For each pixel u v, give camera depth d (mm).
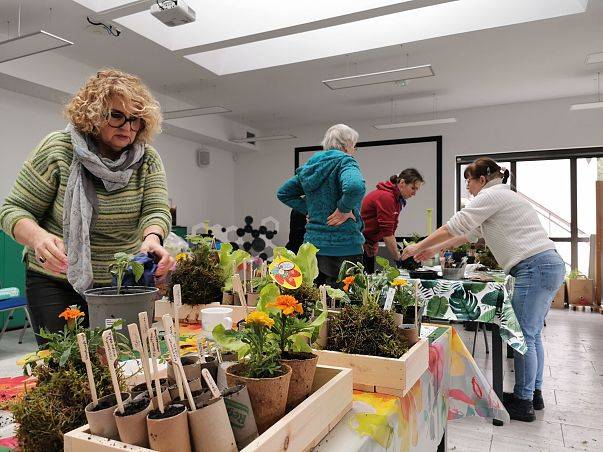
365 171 7949
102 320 915
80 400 604
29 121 5211
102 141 1241
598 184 6180
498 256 2355
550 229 6898
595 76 5664
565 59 5074
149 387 564
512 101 6805
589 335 4539
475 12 4273
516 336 2174
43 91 5020
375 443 730
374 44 4695
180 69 5410
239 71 5469
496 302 2240
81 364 635
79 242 1150
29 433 579
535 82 5898
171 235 1595
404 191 3158
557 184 6855
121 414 530
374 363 898
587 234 6715
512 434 2236
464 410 1466
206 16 4371
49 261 1040
